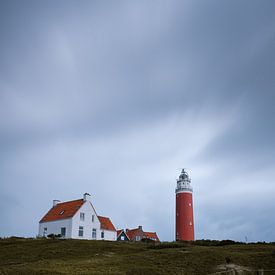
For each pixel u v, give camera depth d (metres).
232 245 46.34
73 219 61.44
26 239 52.03
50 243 45.38
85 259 34.44
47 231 64.38
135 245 45.09
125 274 27.62
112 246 42.88
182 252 36.41
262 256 33.38
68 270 27.89
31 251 39.88
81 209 63.06
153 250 39.84
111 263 31.55
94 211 65.12
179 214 80.25
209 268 30.02
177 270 29.44
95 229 64.81
